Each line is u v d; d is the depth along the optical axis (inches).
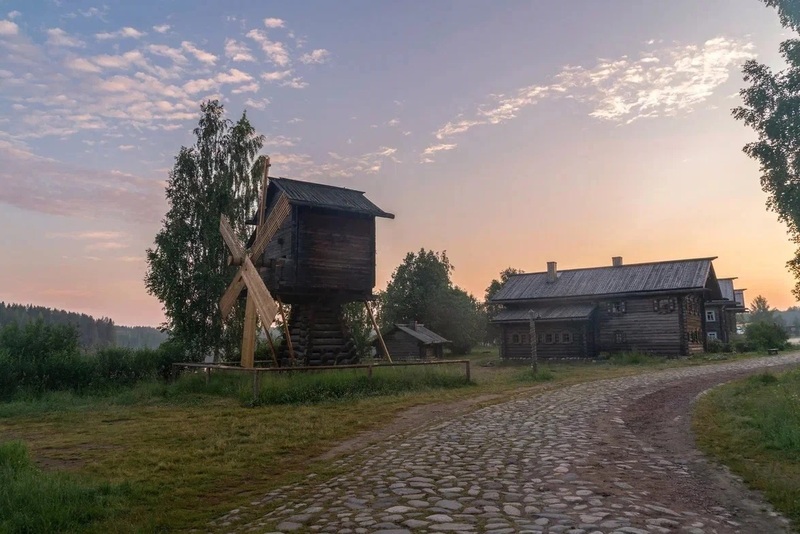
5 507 267.9
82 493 299.6
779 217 768.9
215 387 785.6
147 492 322.3
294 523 251.8
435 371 878.4
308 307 922.1
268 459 403.2
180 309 1160.2
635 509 258.2
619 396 705.6
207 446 442.3
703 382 853.8
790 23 746.2
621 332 1632.6
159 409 657.0
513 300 1801.2
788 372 863.1
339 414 591.2
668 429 479.8
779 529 240.5
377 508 267.6
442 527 234.7
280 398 679.1
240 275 960.9
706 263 1600.6
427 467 353.1
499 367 1526.8
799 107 737.0
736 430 454.0
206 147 1270.9
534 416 557.6
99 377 874.1
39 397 777.6
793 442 386.6
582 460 362.6
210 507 294.8
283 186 918.4
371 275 932.6
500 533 225.0
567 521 239.0
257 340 1186.0
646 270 1680.6
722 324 2172.7
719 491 297.9
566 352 1658.5
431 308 2566.4
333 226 908.0
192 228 1216.8
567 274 1835.6
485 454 386.9
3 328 894.4
